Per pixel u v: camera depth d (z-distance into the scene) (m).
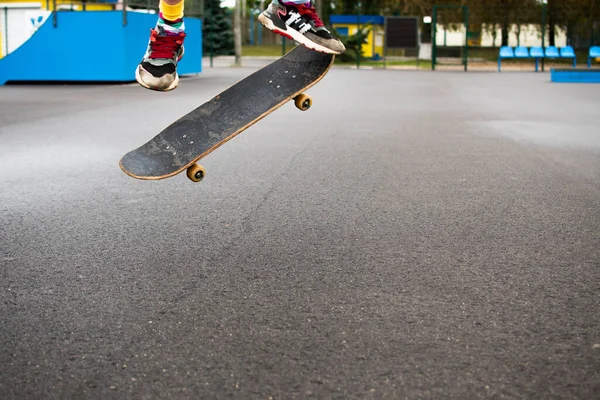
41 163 6.58
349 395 2.15
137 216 4.56
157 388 2.21
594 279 3.28
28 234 4.13
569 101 13.77
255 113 3.21
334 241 3.96
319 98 14.20
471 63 34.38
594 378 2.26
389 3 40.97
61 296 3.09
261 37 56.78
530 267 3.47
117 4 19.59
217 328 2.71
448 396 2.15
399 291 3.12
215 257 3.66
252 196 5.14
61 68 17.91
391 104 12.96
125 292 3.13
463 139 8.27
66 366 2.38
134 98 13.95
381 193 5.25
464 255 3.68
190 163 3.09
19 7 19.73
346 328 2.70
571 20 32.06
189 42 21.62
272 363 2.39
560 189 5.42
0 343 2.58
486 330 2.67
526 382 2.24
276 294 3.09
